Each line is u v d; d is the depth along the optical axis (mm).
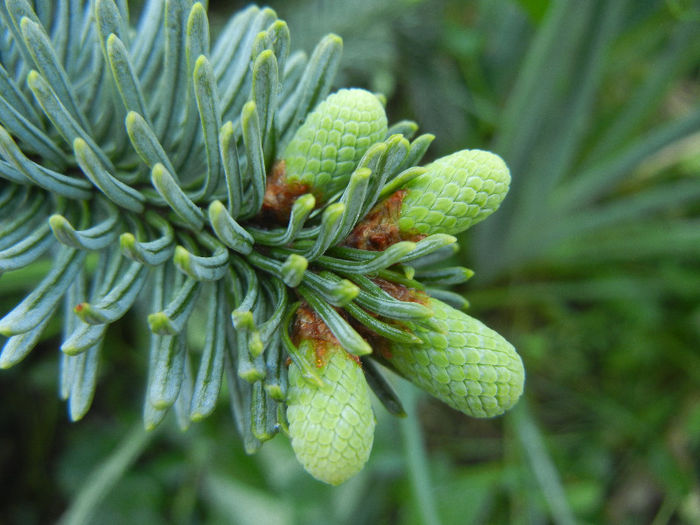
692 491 215
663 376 231
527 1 164
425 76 204
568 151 197
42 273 156
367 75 190
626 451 225
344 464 60
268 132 72
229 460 192
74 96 74
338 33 162
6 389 199
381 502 198
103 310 60
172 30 72
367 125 72
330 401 62
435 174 70
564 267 246
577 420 230
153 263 66
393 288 70
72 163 79
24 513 195
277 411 63
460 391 68
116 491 187
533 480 206
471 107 227
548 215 219
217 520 190
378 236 70
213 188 74
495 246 225
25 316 64
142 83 84
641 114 217
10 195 78
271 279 71
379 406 184
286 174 75
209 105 66
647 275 245
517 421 197
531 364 234
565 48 167
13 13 69
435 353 68
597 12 157
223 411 196
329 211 58
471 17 254
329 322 61
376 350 72
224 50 87
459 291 245
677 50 203
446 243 63
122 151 82
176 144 84
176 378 63
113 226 70
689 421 220
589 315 238
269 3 178
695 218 258
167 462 193
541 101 181
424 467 156
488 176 69
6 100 74
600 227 223
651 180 260
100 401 205
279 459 189
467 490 197
